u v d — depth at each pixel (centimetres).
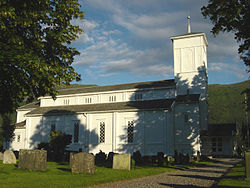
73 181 1416
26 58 1578
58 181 1404
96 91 5203
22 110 6128
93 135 4500
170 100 4297
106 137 4366
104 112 4456
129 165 2123
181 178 1669
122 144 4197
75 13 2062
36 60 1630
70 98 5469
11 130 5338
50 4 1989
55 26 2034
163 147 3884
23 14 1781
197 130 3991
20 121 6138
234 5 2053
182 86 4647
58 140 3225
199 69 4591
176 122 4144
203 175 1861
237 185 1225
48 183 1321
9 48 1634
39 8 1833
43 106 5750
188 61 4694
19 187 1194
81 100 5341
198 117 4025
